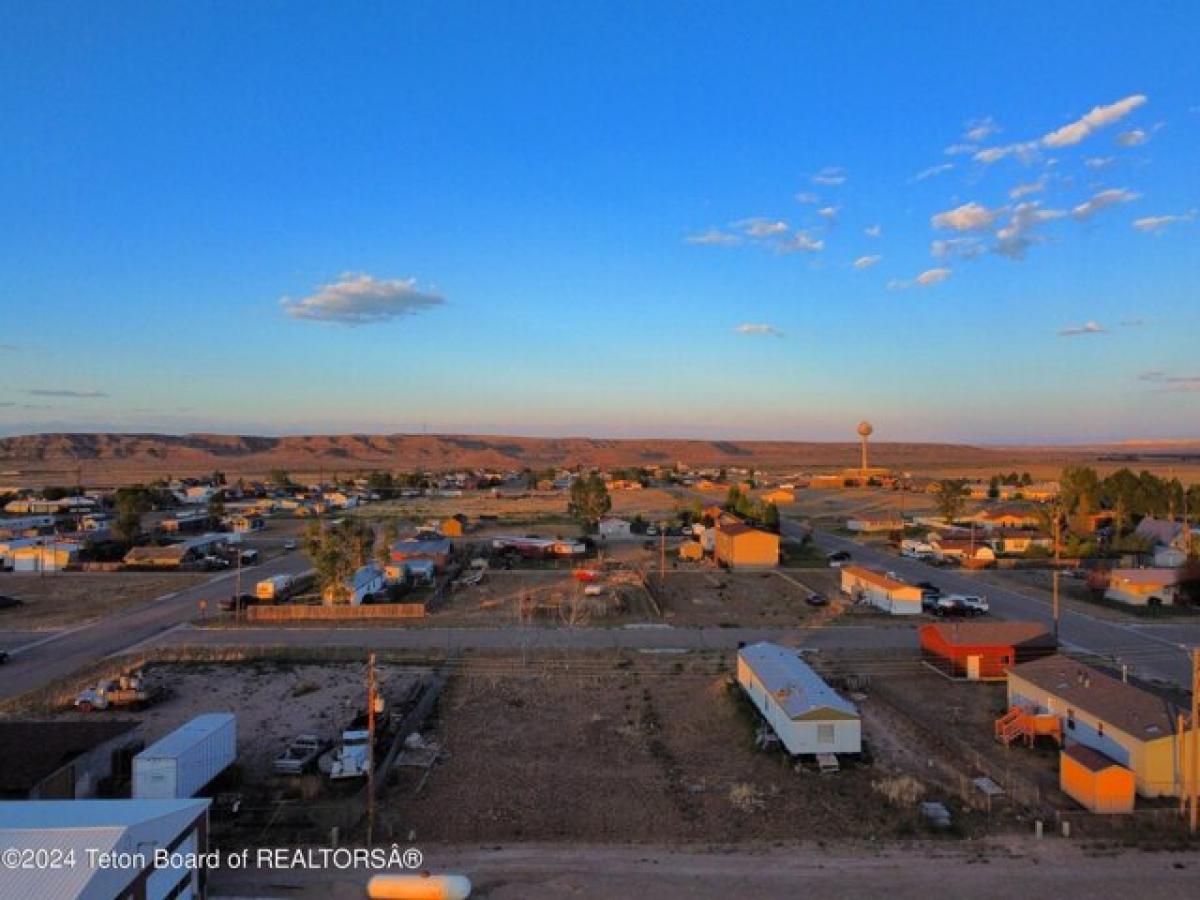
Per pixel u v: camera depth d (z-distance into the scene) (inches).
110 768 1205.1
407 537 3543.3
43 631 2073.1
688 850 964.6
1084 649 1879.9
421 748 1295.5
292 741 1344.7
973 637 1732.3
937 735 1353.3
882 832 1021.8
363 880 887.7
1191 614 2256.4
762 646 1628.9
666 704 1514.5
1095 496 3801.7
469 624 2129.7
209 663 1782.7
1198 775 1128.2
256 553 3307.1
